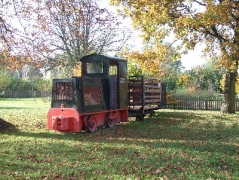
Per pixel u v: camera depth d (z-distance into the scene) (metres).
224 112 22.53
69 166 7.17
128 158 7.99
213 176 6.49
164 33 21.48
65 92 11.95
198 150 9.08
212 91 37.44
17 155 8.28
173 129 13.71
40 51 15.16
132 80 17.16
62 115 11.93
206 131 13.20
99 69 14.37
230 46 18.83
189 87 37.09
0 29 13.49
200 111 24.45
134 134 12.13
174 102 25.83
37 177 6.34
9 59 14.40
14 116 19.09
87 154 8.43
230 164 7.55
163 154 8.49
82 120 12.12
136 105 16.98
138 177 6.33
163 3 18.94
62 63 25.41
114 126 14.57
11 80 57.62
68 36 18.25
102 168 7.00
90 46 24.77
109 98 13.95
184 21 17.84
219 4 17.61
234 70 19.58
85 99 12.25
